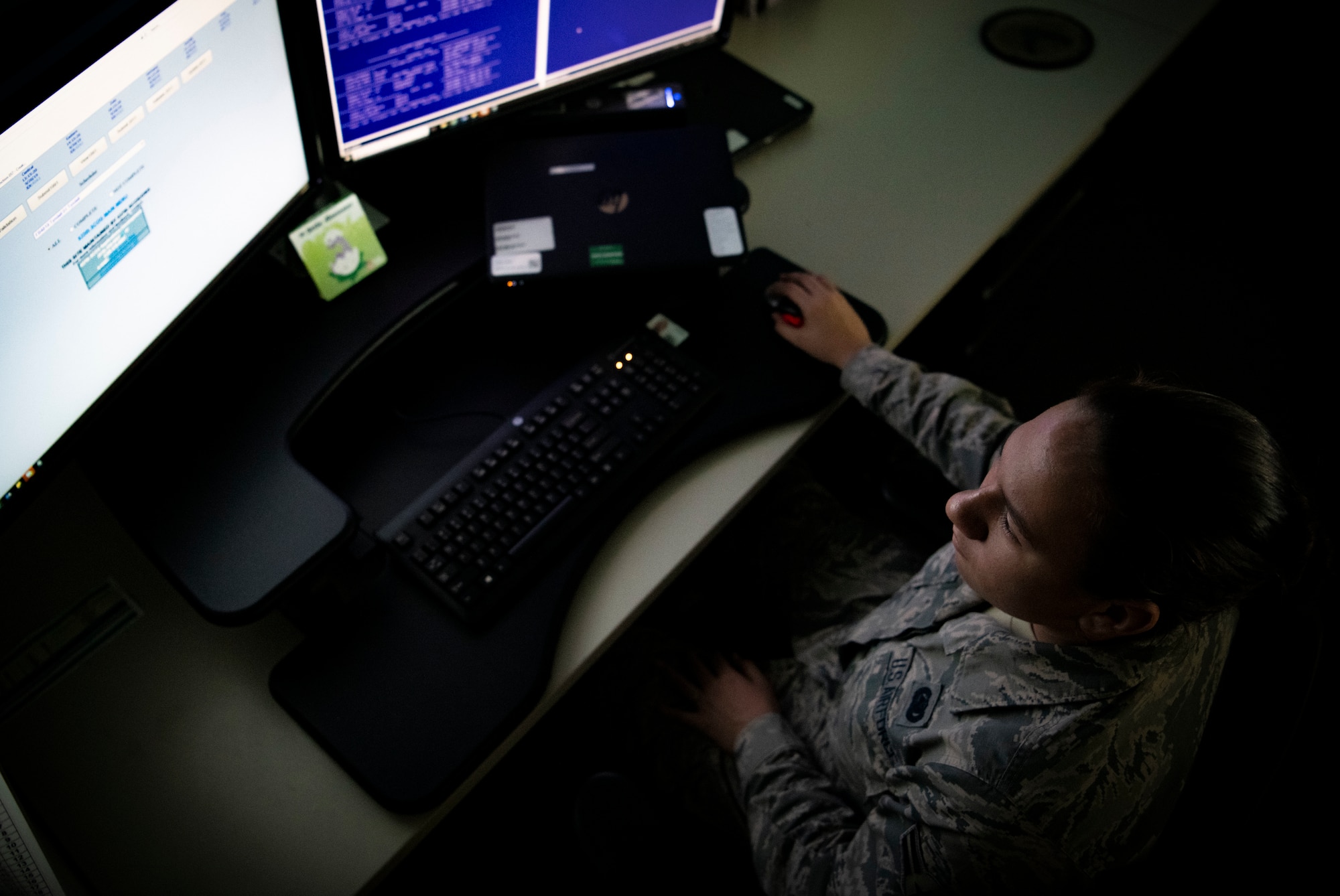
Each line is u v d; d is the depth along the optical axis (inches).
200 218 37.3
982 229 53.9
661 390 44.9
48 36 31.7
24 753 36.2
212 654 38.7
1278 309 87.4
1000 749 32.3
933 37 64.9
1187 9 66.9
